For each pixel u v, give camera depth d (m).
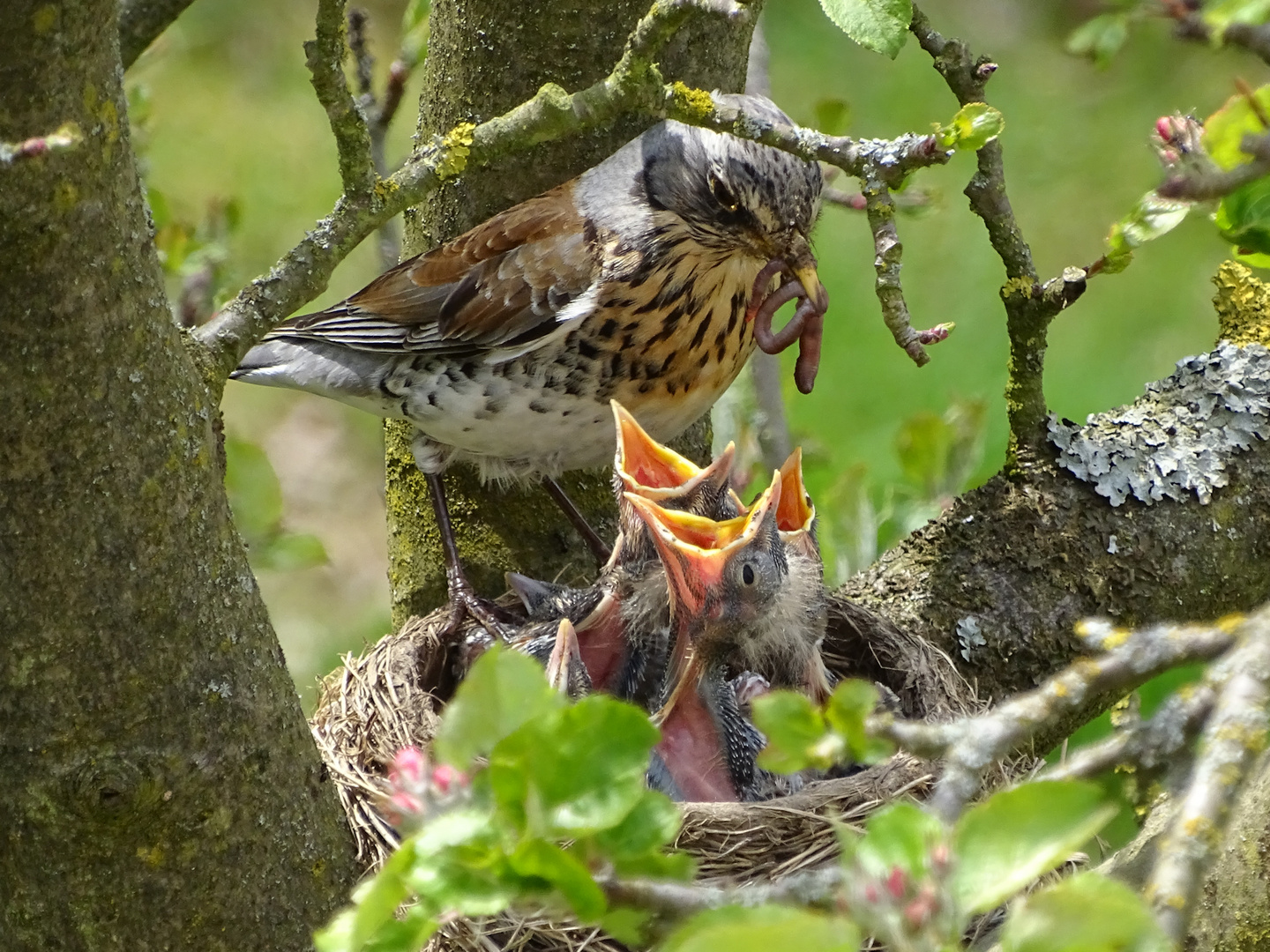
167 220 9.65
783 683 8.22
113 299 5.00
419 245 9.23
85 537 5.12
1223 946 5.46
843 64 21.30
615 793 3.93
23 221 4.71
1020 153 20.47
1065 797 3.70
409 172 6.39
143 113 10.08
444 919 4.20
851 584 8.58
